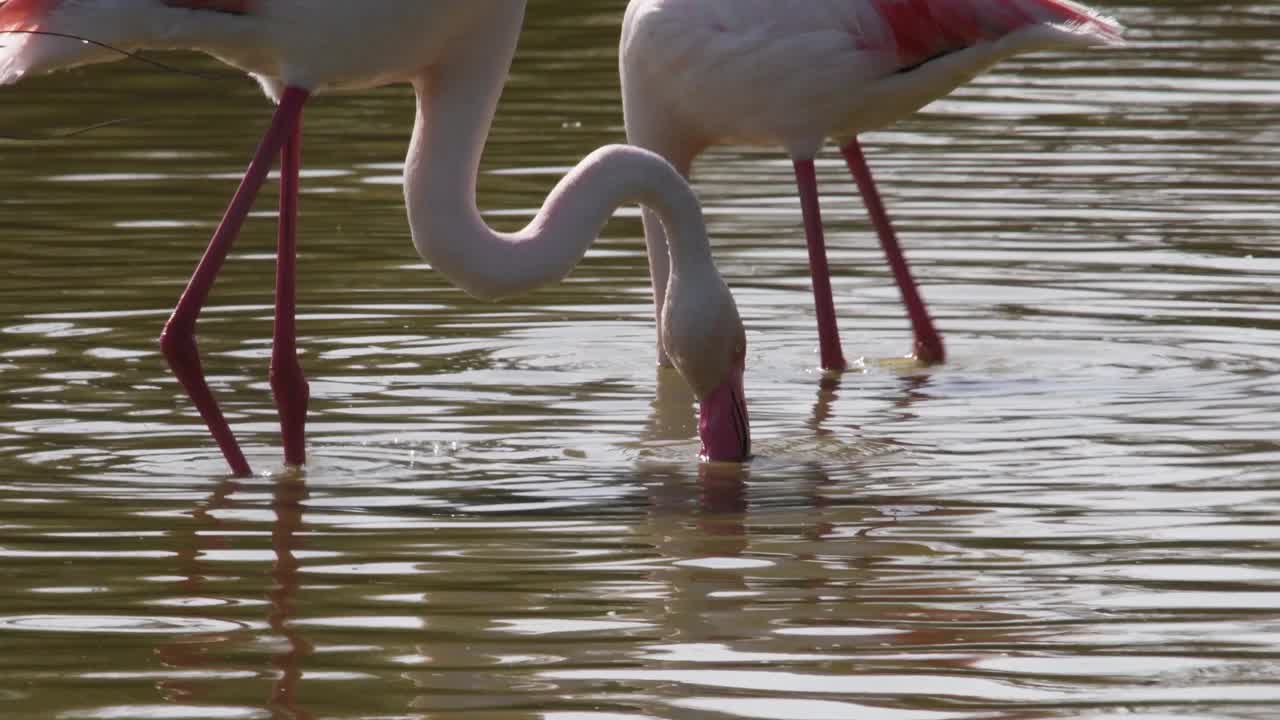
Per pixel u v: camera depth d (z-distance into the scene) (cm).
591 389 1215
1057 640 746
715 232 1614
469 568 844
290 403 1034
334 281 1468
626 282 1498
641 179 1059
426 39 1021
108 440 1070
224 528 907
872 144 1934
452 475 1012
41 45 1008
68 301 1378
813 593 806
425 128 1056
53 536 891
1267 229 1578
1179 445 1059
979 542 880
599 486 992
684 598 801
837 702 683
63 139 1941
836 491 979
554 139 1914
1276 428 1093
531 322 1383
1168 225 1594
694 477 1010
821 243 1278
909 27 1255
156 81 2247
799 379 1247
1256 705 678
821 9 1256
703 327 1045
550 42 2494
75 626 768
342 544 883
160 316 1348
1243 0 2844
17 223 1602
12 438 1068
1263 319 1353
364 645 745
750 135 1295
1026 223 1609
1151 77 2250
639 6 1307
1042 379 1228
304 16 1002
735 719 668
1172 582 816
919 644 743
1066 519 916
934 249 1548
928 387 1216
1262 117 2014
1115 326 1348
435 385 1213
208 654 735
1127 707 677
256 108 2117
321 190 1744
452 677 709
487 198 1670
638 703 683
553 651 738
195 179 1773
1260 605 785
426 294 1444
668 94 1301
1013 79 2267
